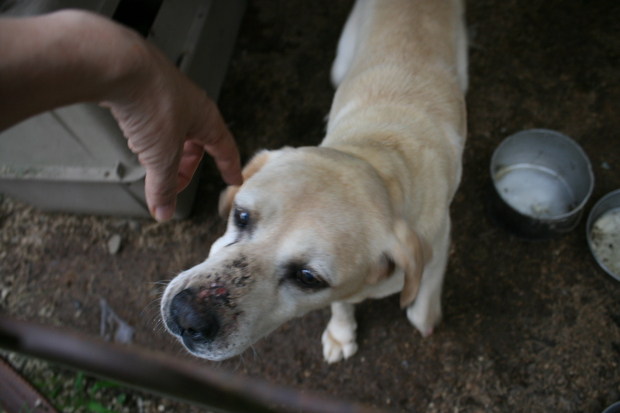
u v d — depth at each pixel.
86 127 0.60
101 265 0.77
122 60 0.23
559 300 0.69
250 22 1.02
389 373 0.67
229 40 0.95
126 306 0.74
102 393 0.66
